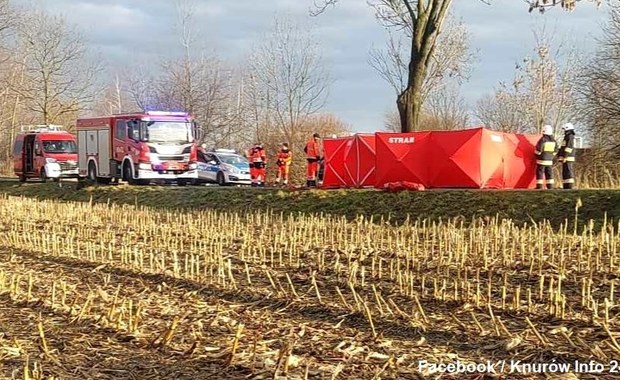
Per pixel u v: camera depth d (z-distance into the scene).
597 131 34.12
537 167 22.92
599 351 8.20
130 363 8.18
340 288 12.43
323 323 10.05
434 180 22.88
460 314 10.39
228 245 17.61
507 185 22.80
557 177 26.45
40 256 16.48
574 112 35.38
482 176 22.16
